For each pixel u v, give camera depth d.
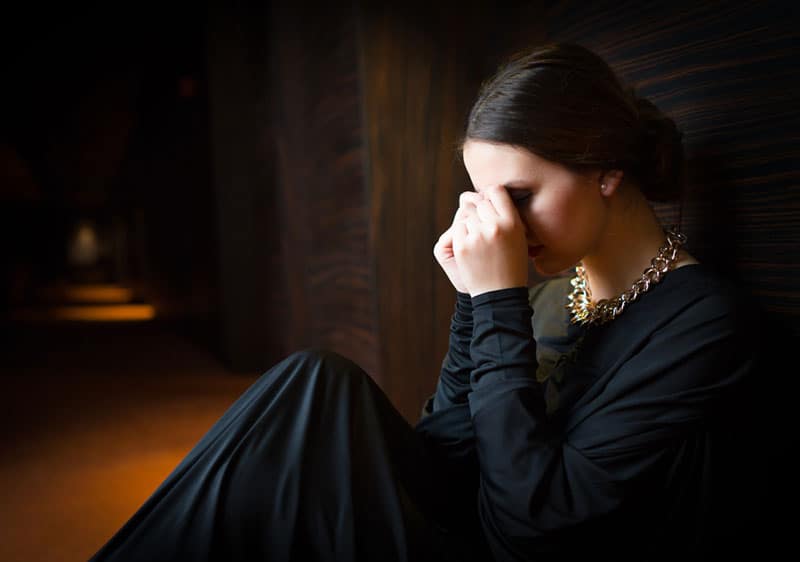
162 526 0.73
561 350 1.07
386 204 2.43
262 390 0.84
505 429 0.79
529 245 0.91
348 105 2.57
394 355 2.47
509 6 2.14
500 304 0.85
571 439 0.82
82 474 2.40
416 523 0.79
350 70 2.51
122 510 2.04
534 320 1.18
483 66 2.36
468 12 2.36
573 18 1.55
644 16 1.33
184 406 3.44
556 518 0.75
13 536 1.85
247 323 4.34
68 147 11.10
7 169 11.87
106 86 7.98
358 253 2.59
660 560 0.82
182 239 6.76
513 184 0.85
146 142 9.18
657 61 1.30
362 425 0.83
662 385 0.80
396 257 2.46
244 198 4.27
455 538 0.89
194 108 5.32
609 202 0.89
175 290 7.68
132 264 15.05
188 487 0.75
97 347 6.02
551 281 1.22
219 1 4.12
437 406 1.07
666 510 0.82
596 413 0.82
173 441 2.79
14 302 12.59
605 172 0.85
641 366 0.82
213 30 4.15
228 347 4.37
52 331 7.71
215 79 4.17
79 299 15.00
